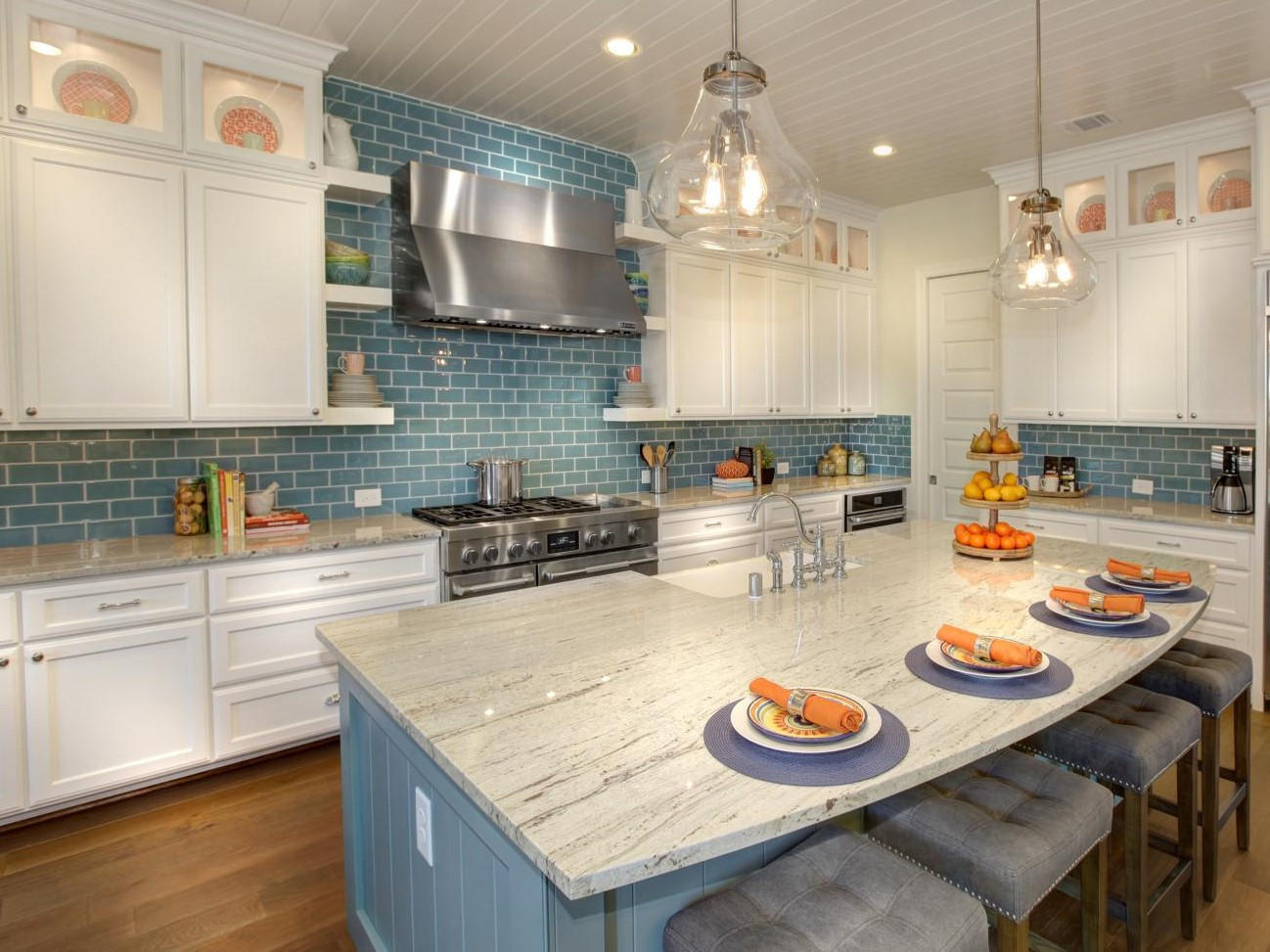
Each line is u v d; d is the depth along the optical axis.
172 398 2.75
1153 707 2.01
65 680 2.45
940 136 3.94
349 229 3.40
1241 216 3.62
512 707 1.42
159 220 2.70
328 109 3.30
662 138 4.04
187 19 2.70
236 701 2.76
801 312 4.98
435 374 3.70
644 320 3.89
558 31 2.86
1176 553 3.71
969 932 1.20
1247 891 2.19
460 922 1.37
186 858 2.34
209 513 3.01
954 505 5.18
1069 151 4.14
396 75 3.28
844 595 2.22
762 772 1.17
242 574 2.75
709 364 4.45
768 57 3.05
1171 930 2.04
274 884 2.22
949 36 2.87
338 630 1.91
